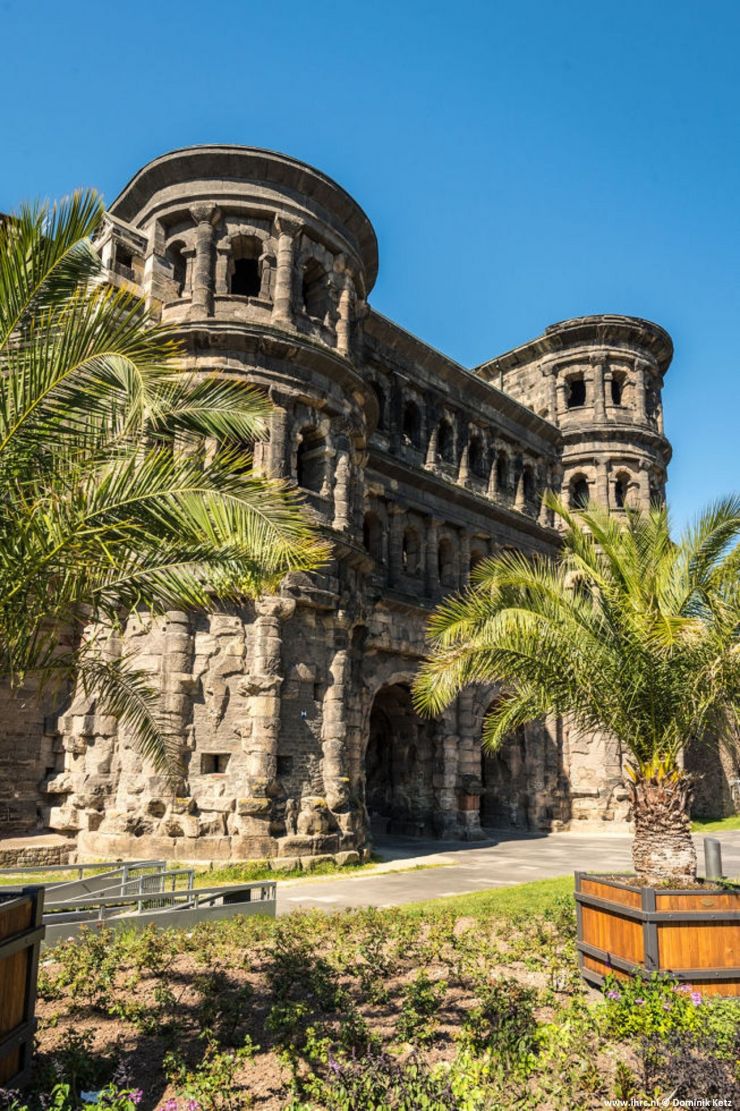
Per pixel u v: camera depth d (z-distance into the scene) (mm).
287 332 25406
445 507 37594
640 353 48500
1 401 8055
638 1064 7609
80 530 8500
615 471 46562
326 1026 8992
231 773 22797
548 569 14641
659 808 12195
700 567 12688
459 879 22062
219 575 10227
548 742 41812
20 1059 7559
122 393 8844
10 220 8094
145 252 26469
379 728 39219
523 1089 6711
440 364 38000
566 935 13328
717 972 9914
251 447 24562
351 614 26453
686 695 12180
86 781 23078
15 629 8703
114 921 13469
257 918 14992
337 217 28500
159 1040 8758
